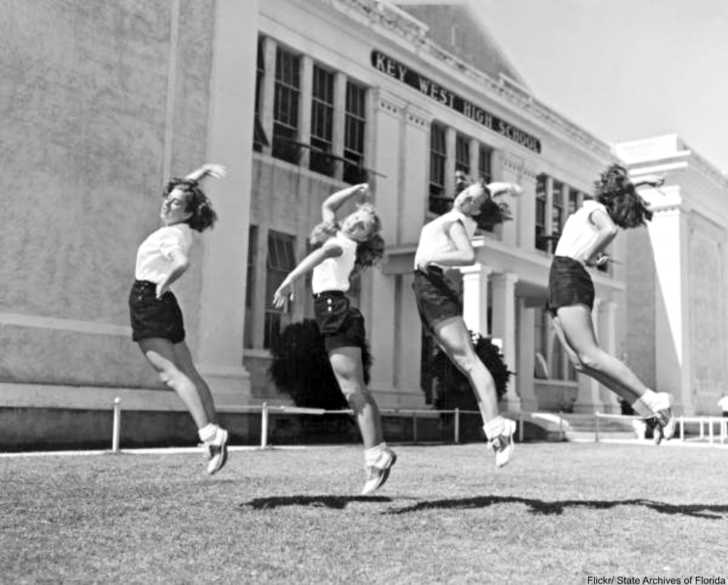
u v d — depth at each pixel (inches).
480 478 299.4
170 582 124.1
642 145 1295.5
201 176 209.9
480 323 771.4
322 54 789.2
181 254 193.8
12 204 462.9
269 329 714.2
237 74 624.4
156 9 561.0
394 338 845.2
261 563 137.9
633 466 400.2
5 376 452.8
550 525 183.8
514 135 1054.4
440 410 720.3
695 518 201.9
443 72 924.0
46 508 186.7
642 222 212.1
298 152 759.1
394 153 861.2
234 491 230.5
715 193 1381.6
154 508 192.1
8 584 120.3
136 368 524.1
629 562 147.6
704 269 1348.4
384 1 864.3
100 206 513.7
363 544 155.9
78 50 505.7
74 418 474.0
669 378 1239.5
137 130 541.6
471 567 139.8
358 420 210.5
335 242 205.0
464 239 200.1
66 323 486.6
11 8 467.8
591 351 200.7
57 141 489.4
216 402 569.0
